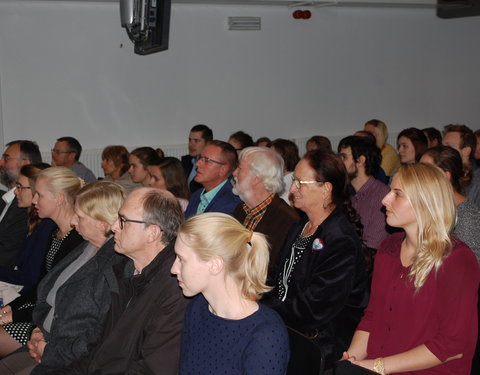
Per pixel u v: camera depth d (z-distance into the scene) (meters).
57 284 2.62
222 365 1.60
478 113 8.96
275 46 7.60
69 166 5.57
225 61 7.37
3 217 3.72
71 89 6.67
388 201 1.88
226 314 1.62
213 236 1.58
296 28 7.68
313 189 2.38
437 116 8.73
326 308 2.25
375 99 8.30
